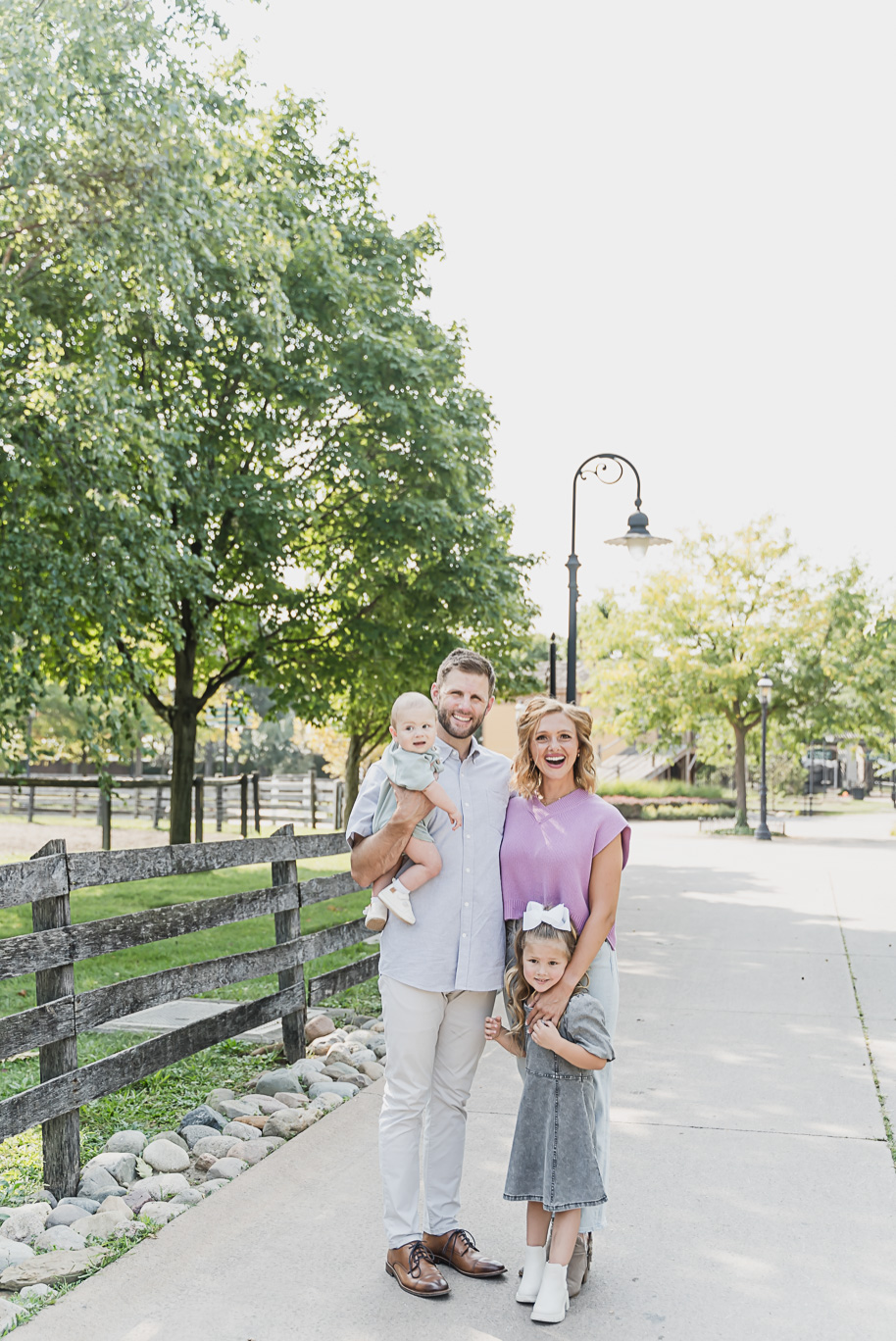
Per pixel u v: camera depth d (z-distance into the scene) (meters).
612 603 35.28
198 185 11.65
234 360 14.76
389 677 17.39
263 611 16.91
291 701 17.27
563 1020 3.52
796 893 15.55
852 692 32.38
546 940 3.50
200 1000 8.00
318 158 17.42
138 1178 4.54
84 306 12.53
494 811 3.88
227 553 15.63
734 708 33.50
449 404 17.12
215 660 18.48
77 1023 4.32
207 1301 3.50
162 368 14.34
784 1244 3.98
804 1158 4.87
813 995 8.40
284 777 38.41
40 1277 3.58
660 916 13.00
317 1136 5.04
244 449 15.77
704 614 33.34
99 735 13.05
